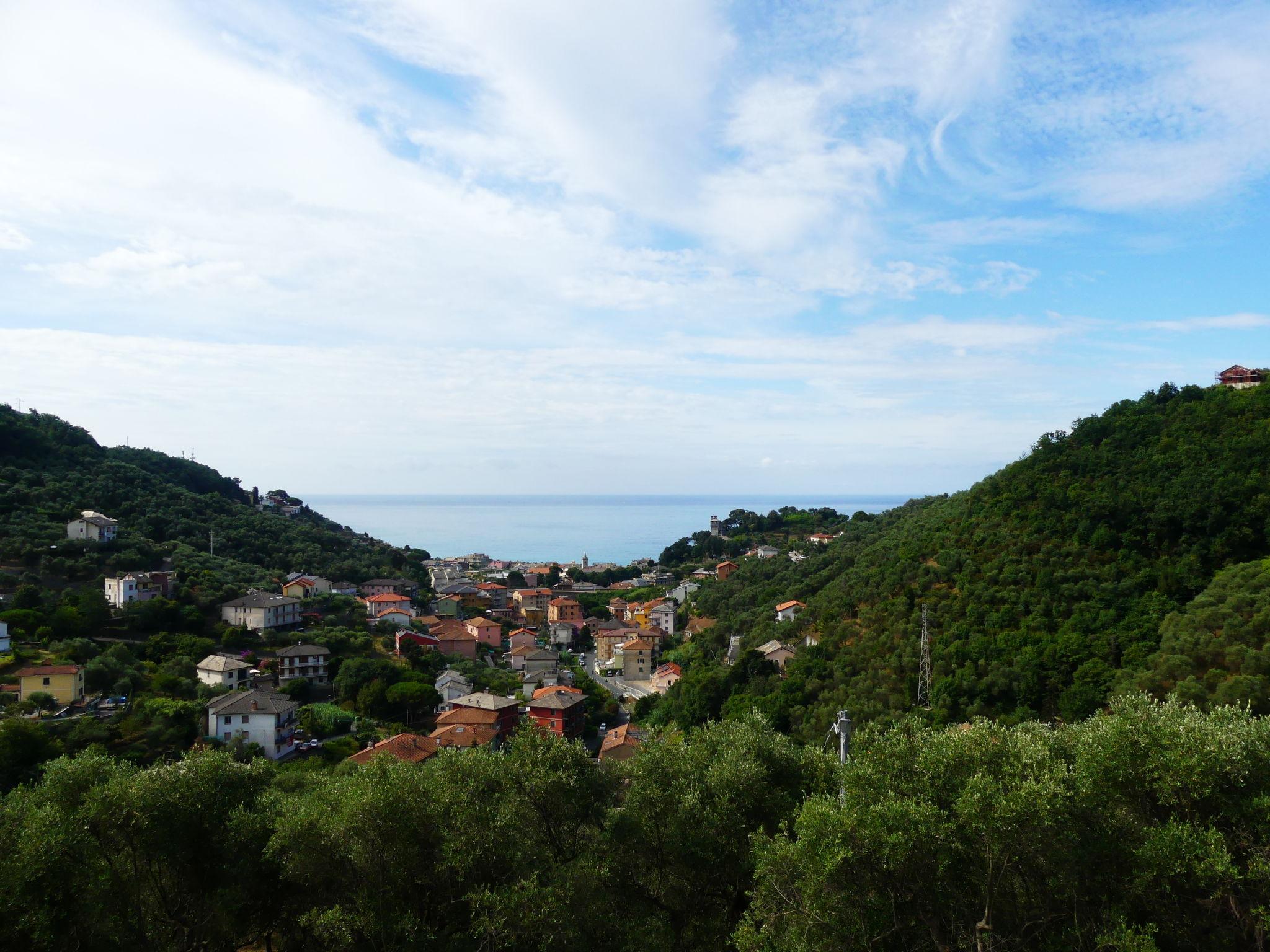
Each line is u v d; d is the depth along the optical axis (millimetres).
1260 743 18844
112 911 21844
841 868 18922
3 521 91750
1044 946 18453
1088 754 19484
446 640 109375
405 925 21188
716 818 24297
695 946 23859
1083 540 56531
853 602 69188
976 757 19906
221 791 24422
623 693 103750
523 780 24469
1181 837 17125
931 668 51750
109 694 63500
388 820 22141
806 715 56500
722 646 99750
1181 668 39312
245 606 90062
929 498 125500
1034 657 47781
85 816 21625
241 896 23047
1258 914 16500
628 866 24906
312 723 68312
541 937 21047
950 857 18281
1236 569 45812
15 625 70062
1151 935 16922
